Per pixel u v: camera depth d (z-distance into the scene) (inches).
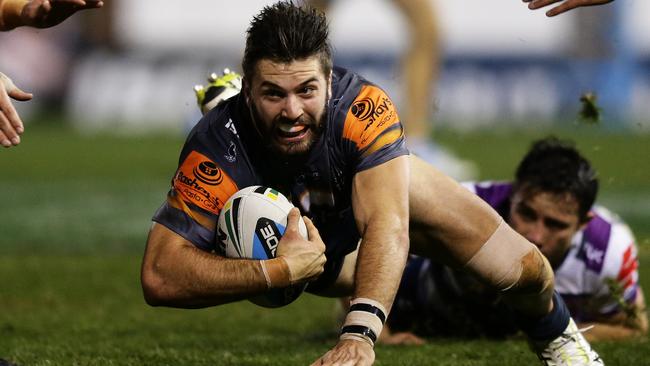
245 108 593.0
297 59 545.3
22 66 3260.3
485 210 640.4
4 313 1019.9
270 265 562.3
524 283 645.9
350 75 609.0
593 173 785.6
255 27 553.6
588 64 3046.3
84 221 1728.6
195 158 597.3
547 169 776.9
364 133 587.5
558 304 682.2
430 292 845.8
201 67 3280.0
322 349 806.5
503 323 849.5
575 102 3056.1
